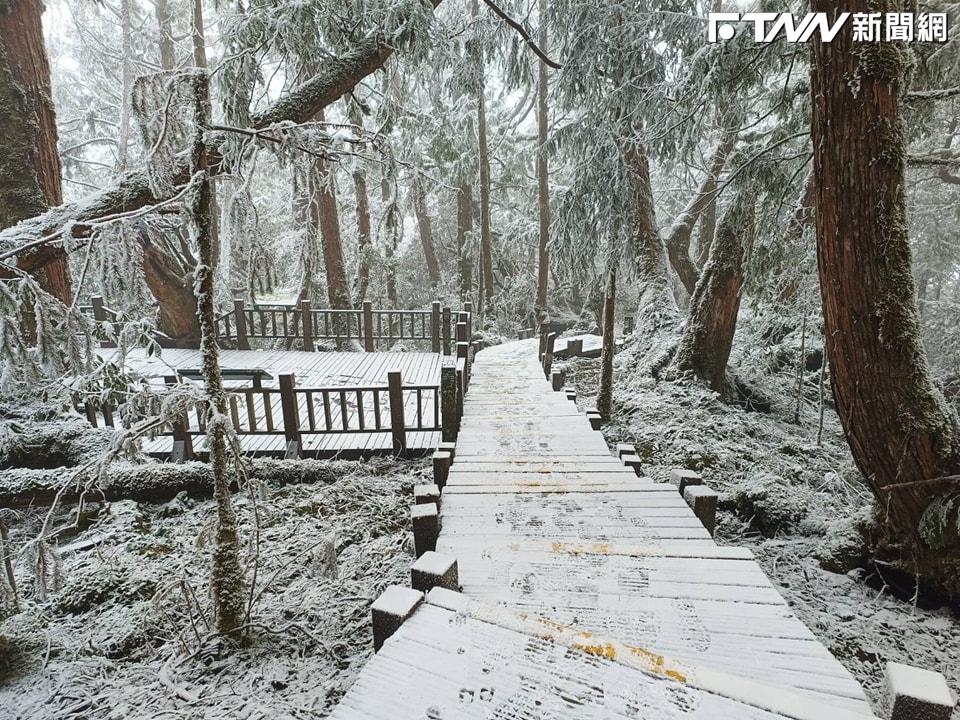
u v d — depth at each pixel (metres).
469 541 3.57
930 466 3.73
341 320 14.69
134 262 3.01
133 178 4.77
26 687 2.92
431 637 2.06
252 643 3.19
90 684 2.94
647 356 10.73
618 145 7.81
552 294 21.50
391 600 2.22
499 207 21.77
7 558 3.01
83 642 3.32
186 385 3.01
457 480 4.94
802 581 4.25
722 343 9.49
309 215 4.25
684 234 15.06
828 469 6.60
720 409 8.80
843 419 4.12
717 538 5.14
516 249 20.97
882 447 3.91
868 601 3.99
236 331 13.34
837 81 3.62
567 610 2.65
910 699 1.64
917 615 3.80
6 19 6.14
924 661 3.34
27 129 6.33
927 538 3.75
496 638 2.04
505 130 19.73
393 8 5.66
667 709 1.71
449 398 6.42
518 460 5.61
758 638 2.41
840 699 2.04
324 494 5.54
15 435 5.61
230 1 7.79
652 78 7.66
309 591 3.81
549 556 3.21
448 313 12.45
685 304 19.45
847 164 3.65
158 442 6.46
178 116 3.08
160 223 4.19
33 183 6.40
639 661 1.91
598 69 8.07
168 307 11.95
